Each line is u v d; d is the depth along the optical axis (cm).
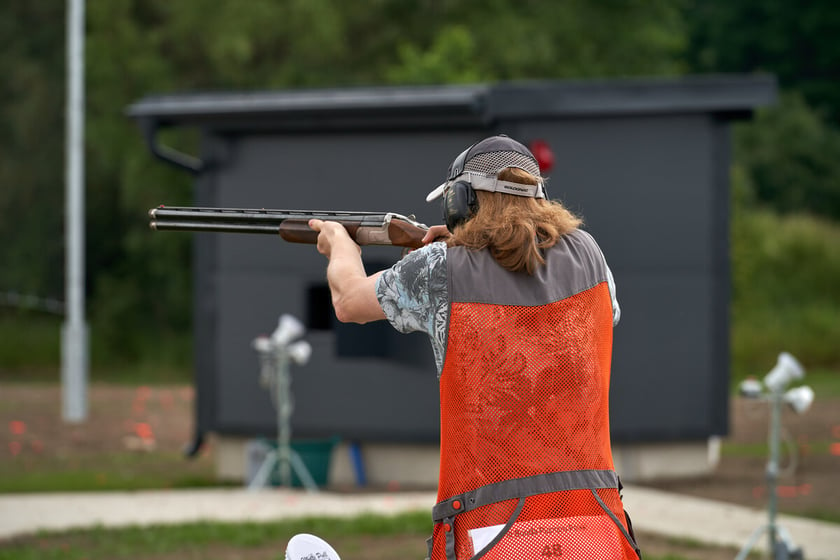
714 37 13862
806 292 8356
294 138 3694
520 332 940
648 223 3597
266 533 2734
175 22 8262
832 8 13550
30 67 9356
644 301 3591
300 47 8131
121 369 8588
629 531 958
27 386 6900
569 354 944
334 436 3625
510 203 984
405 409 3569
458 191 988
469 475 935
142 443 4612
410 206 3591
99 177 9612
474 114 3438
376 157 3622
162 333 9269
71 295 5059
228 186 3766
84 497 3284
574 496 927
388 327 3581
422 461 3591
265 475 3450
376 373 3597
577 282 966
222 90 8538
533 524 916
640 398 3588
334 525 2812
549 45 8394
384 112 3481
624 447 3625
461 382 941
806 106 13525
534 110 3509
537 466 928
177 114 3612
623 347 3581
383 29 8562
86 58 8256
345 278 984
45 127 9375
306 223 1043
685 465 3688
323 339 3650
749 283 8144
